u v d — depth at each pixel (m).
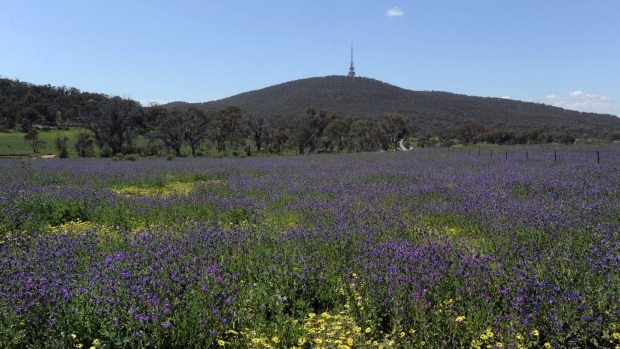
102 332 4.57
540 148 49.75
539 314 4.80
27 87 121.31
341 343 4.63
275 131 90.50
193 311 4.90
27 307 4.80
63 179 21.36
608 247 6.80
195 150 80.69
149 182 20.09
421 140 105.69
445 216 10.23
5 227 9.71
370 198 13.01
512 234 8.12
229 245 7.68
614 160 24.23
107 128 67.94
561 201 10.93
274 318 5.23
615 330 4.67
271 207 12.34
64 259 6.85
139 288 5.24
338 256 7.41
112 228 10.07
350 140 89.62
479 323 4.88
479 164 25.00
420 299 5.20
